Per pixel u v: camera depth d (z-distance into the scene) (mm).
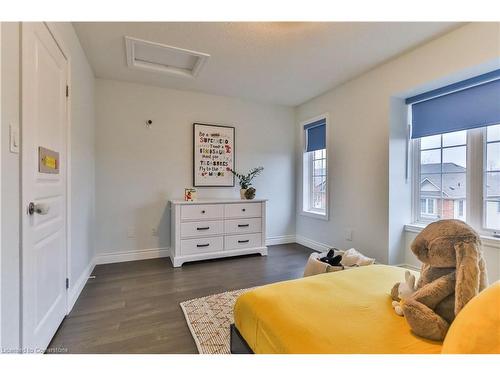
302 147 4078
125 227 3203
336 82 3203
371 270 1541
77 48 2176
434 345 857
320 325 955
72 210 2018
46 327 1456
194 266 3010
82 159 2373
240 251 3352
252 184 3955
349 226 3178
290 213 4250
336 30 2117
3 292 991
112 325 1732
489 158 2152
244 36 2215
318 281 1366
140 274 2732
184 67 2908
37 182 1326
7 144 1025
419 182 2729
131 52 2461
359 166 3027
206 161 3605
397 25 2041
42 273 1396
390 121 2666
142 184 3279
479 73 2098
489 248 2074
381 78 2738
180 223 3031
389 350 831
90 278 2602
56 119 1627
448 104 2398
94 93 2990
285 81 3168
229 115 3771
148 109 3291
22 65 1143
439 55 2201
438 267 995
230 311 1929
